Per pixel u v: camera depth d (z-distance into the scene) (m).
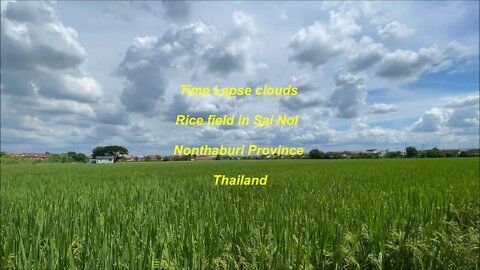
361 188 9.99
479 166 26.41
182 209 6.35
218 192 9.57
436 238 4.39
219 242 3.96
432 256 3.79
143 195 8.80
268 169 27.19
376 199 7.00
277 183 12.66
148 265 3.37
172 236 4.01
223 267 3.62
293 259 3.64
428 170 21.42
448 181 12.08
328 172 21.03
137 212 5.75
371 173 19.19
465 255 4.02
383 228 4.31
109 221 4.95
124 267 3.45
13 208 6.49
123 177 18.73
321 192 9.23
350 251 3.79
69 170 30.92
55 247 3.76
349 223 4.87
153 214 5.55
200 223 4.54
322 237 3.87
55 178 18.28
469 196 7.64
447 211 5.92
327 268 3.72
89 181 15.50
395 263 3.79
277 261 3.36
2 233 4.59
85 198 8.02
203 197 8.59
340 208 5.84
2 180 17.02
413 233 4.32
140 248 3.84
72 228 4.38
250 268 3.57
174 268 3.38
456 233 4.85
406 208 5.85
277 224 4.46
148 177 18.39
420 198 7.22
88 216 5.27
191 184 12.64
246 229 4.38
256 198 8.16
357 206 6.23
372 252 3.94
